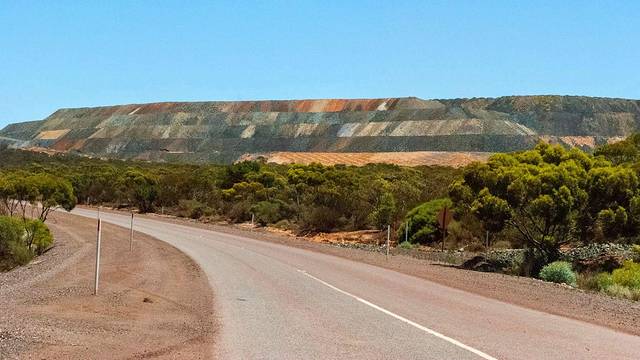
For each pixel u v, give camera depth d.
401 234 39.41
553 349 9.93
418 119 190.00
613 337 11.16
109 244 35.31
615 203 25.61
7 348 8.89
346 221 46.41
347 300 15.26
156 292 16.27
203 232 44.88
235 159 176.12
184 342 9.89
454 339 10.54
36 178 46.19
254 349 9.46
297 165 71.56
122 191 77.56
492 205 26.22
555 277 22.17
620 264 25.17
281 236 44.91
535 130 188.50
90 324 11.16
